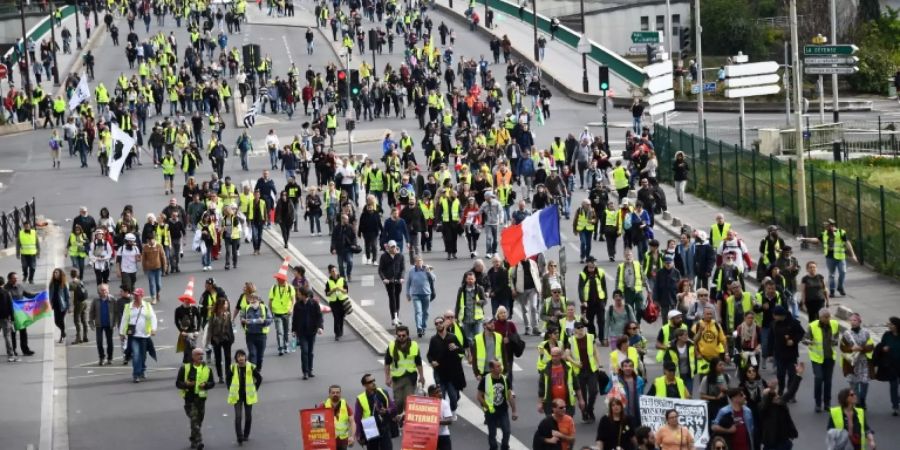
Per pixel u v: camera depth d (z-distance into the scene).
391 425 60.38
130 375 80.31
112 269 108.00
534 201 110.25
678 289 78.31
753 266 98.94
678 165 125.88
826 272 98.31
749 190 120.50
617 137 168.00
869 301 89.56
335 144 168.75
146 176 149.75
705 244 87.00
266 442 66.44
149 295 98.31
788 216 113.25
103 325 82.25
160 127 163.50
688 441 53.75
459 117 172.62
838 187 105.19
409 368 64.62
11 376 80.31
